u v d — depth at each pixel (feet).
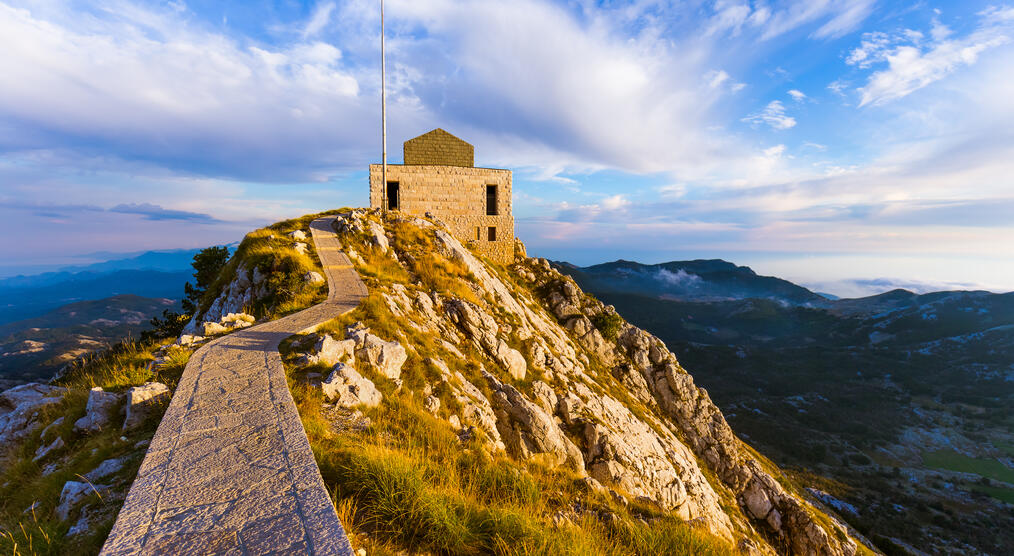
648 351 143.23
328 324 46.55
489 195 158.30
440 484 22.58
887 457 514.68
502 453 40.11
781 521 109.29
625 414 95.14
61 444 26.78
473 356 70.69
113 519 17.88
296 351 37.76
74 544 16.96
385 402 35.70
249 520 14.48
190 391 27.58
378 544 16.96
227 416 23.61
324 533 13.93
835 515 158.92
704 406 134.21
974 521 351.67
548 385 79.46
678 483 78.64
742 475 117.91
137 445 25.11
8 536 18.40
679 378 136.77
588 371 113.80
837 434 573.74
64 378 47.44
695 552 25.09
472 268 108.06
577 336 136.26
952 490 428.15
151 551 12.86
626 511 28.81
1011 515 377.30
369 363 40.68
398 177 140.97
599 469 66.44
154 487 16.44
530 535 19.43
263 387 28.55
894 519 321.93
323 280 70.74
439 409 41.32
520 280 148.87
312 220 117.60
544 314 129.49
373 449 24.04
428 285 89.40
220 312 78.89
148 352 41.78
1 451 27.89
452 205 147.74
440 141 148.56
